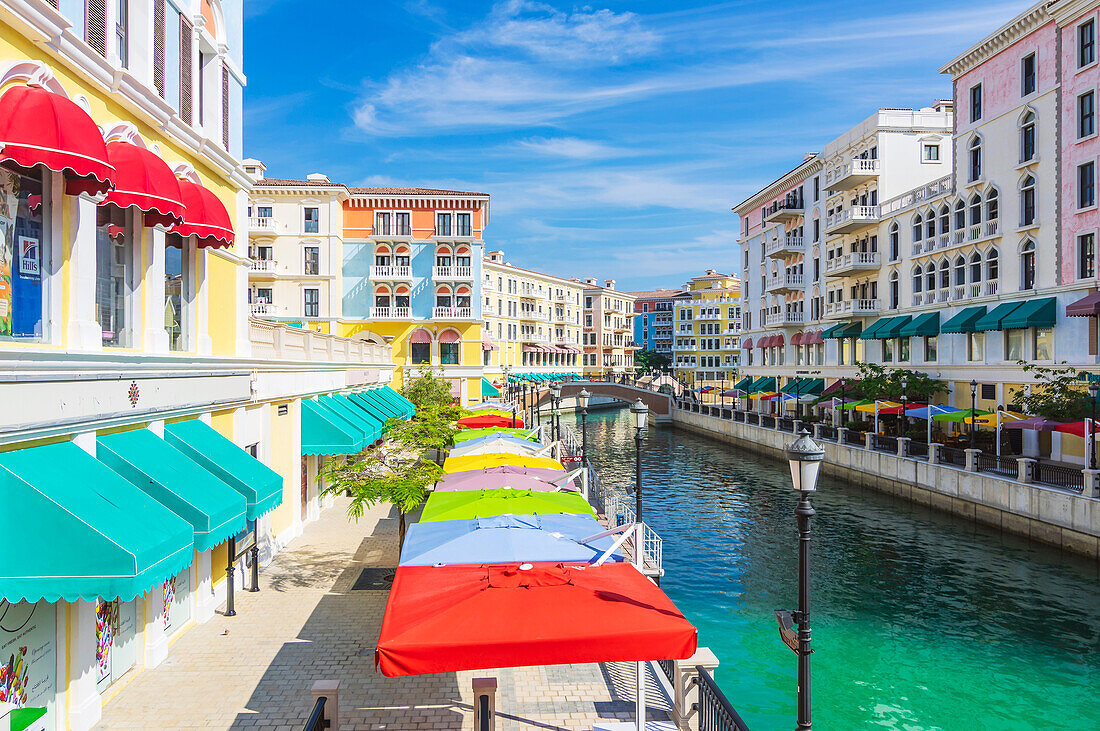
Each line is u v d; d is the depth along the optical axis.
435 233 59.19
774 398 60.78
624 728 10.02
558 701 11.38
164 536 8.58
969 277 38.09
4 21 8.46
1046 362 32.66
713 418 61.31
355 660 12.34
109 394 10.36
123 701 10.74
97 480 8.91
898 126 47.59
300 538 21.27
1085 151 30.38
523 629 7.88
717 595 21.42
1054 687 15.35
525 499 13.77
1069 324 31.25
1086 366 30.23
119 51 11.69
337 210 57.16
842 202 52.59
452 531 11.36
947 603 20.28
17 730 8.06
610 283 124.88
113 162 10.08
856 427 43.88
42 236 9.40
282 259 56.53
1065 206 31.52
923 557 24.64
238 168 17.09
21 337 8.95
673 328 134.75
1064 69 31.50
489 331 80.88
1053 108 32.19
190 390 13.35
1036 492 25.06
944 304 39.94
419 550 10.52
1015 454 34.50
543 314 95.50
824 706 14.65
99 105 10.82
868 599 20.77
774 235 65.69
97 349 10.41
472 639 7.68
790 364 61.56
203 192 12.94
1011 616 19.23
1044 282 32.81
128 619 11.45
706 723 9.55
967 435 36.47
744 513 32.25
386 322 58.66
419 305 59.22
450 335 59.22
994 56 36.09
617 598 8.65
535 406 62.69
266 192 56.16
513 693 11.68
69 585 7.61
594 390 83.06
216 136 16.22
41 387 8.63
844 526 29.25
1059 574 22.39
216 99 16.22
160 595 12.44
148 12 12.48
